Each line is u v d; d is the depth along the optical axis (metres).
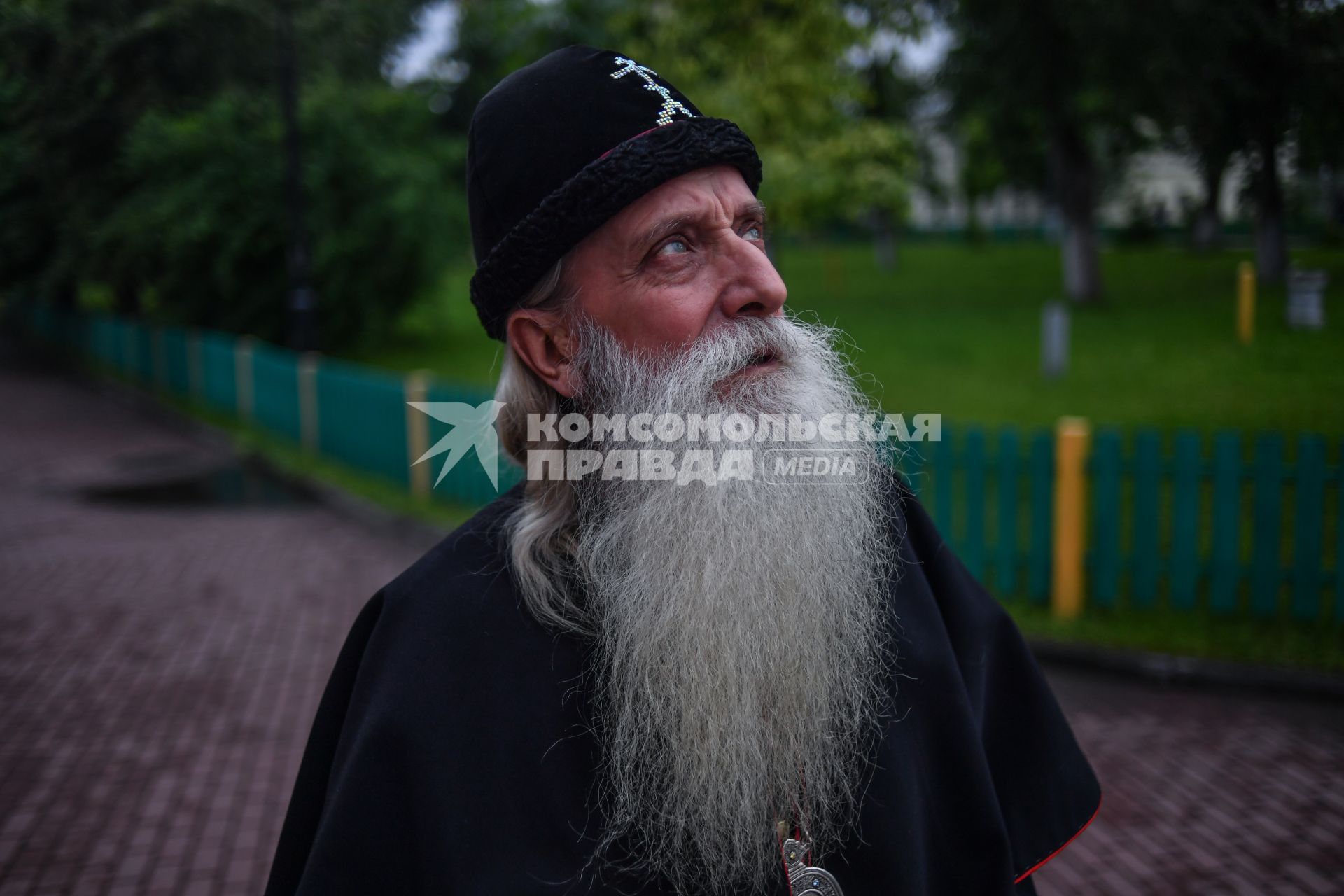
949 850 1.03
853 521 0.96
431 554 0.98
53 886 3.45
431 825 0.85
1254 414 7.92
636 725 0.89
